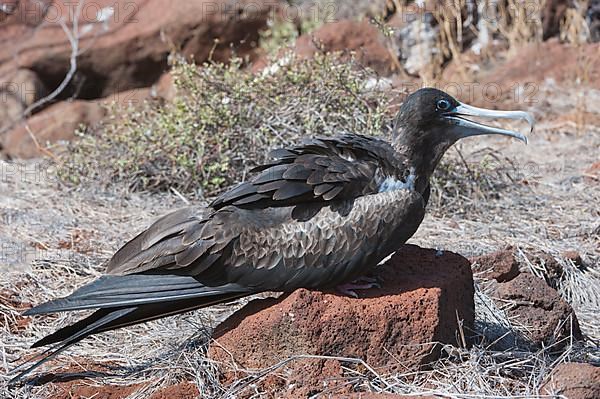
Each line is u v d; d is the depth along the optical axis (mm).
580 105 18672
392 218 8930
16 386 9383
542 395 8641
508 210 14148
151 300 8852
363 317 8906
